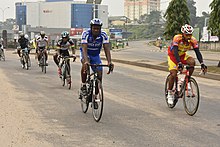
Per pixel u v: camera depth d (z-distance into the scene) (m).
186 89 8.30
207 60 32.62
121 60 26.45
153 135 6.52
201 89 12.62
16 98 10.24
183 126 7.19
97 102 7.54
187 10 22.17
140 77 16.23
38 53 17.53
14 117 7.88
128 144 5.97
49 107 9.03
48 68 19.83
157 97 10.75
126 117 7.98
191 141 6.15
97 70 7.76
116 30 85.25
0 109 8.70
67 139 6.26
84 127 7.09
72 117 7.96
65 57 12.48
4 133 6.61
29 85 12.97
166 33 22.59
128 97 10.71
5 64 22.55
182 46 8.35
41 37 17.39
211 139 6.27
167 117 8.01
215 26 18.03
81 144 5.98
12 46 56.09
